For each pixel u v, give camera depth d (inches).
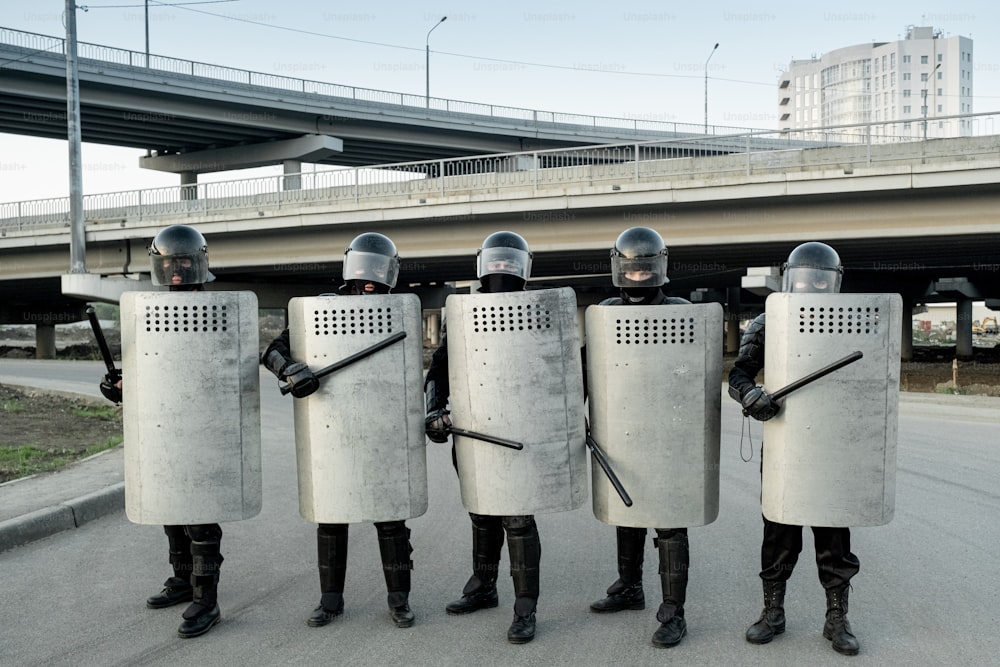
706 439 176.2
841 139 6678.2
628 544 190.9
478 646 171.3
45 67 1646.2
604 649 169.8
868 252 1005.2
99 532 266.2
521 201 970.7
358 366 178.1
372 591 206.8
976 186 767.1
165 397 177.2
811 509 166.7
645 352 174.7
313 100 2003.0
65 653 167.6
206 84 1852.9
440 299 1678.2
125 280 1242.0
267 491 334.6
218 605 193.6
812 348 166.1
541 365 176.6
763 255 1037.2
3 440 461.7
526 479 175.9
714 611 192.2
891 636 175.8
